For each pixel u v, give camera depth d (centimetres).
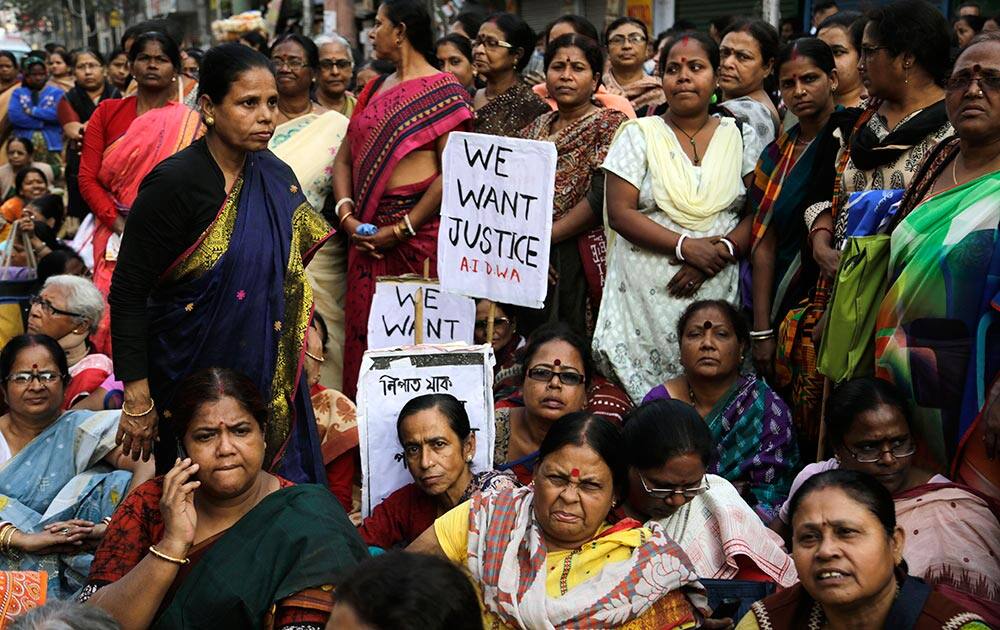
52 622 294
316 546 349
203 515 376
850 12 620
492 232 527
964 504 373
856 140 482
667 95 543
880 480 393
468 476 445
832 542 310
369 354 467
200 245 417
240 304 422
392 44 614
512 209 522
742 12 1467
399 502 451
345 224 616
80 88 1159
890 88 471
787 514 421
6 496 483
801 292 521
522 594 348
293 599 342
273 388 433
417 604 228
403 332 557
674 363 532
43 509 493
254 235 424
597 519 354
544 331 473
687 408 406
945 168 421
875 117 484
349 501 518
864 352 431
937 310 395
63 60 1395
